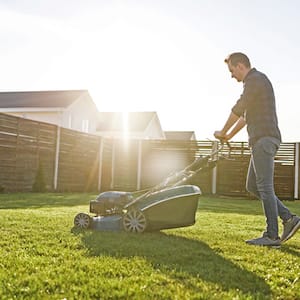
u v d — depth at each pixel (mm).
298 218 3664
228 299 2039
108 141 15578
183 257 2945
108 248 3162
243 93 3775
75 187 13539
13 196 9242
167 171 15211
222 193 14133
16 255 2814
